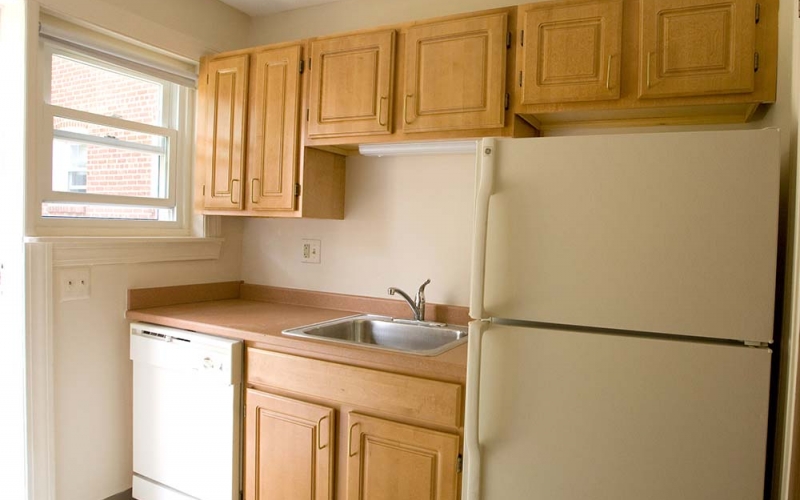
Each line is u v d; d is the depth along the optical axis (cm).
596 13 161
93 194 216
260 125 227
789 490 105
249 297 273
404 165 231
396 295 234
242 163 231
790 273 117
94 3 201
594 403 124
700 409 116
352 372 170
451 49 183
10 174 192
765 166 111
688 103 153
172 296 243
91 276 211
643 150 119
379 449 164
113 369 221
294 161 219
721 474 115
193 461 203
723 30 147
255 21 269
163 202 245
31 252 189
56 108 201
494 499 135
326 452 174
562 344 126
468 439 133
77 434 209
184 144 253
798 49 118
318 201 228
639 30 157
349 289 246
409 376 161
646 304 119
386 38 195
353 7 242
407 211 230
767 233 111
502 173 131
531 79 169
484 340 133
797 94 117
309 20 254
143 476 220
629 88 159
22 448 192
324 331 205
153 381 215
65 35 197
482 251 131
